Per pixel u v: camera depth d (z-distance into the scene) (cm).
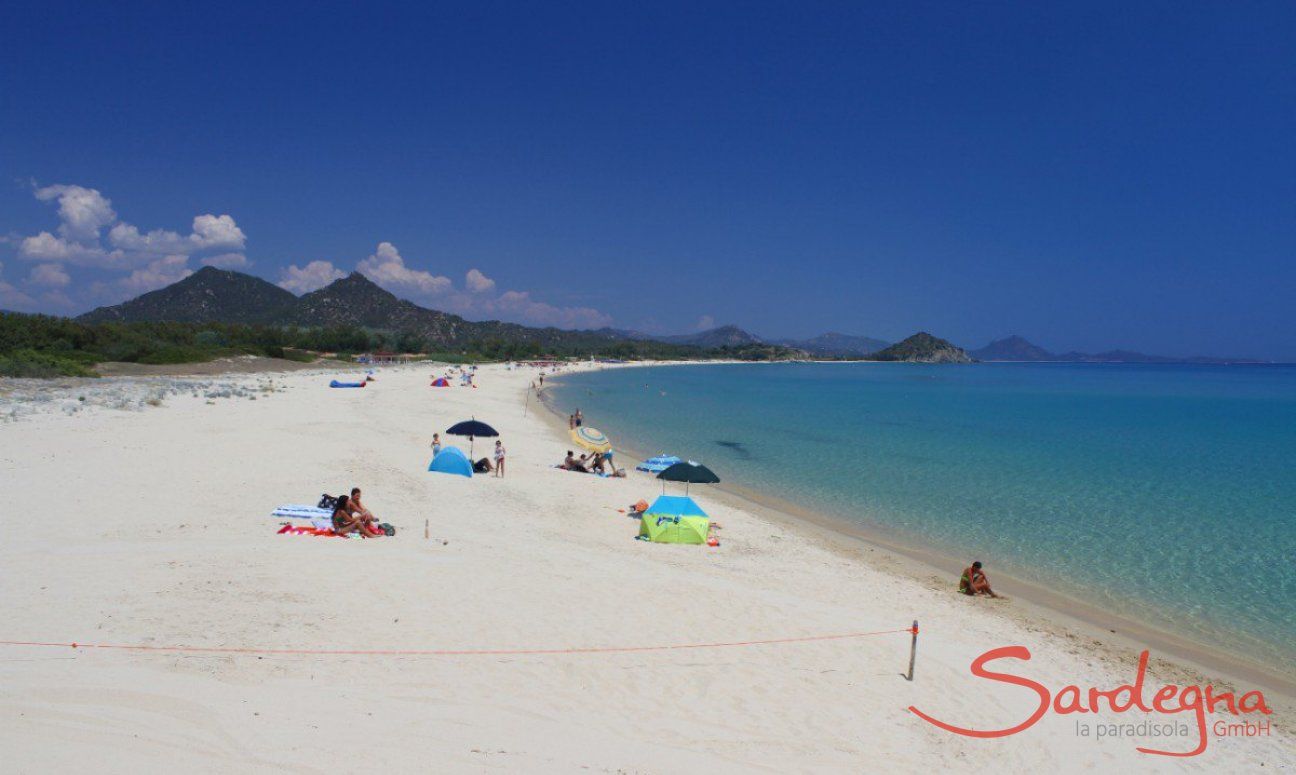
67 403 3338
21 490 1622
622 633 1059
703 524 1781
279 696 754
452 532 1595
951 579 1672
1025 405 7644
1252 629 1416
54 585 1038
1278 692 1141
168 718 682
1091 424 5478
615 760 710
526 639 1000
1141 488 2819
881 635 1182
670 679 924
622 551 1627
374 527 1507
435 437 2588
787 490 2739
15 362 5066
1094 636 1339
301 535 1416
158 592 1036
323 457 2344
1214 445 4184
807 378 15288
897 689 981
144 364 7125
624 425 4959
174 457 2164
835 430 4828
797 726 841
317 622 980
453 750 684
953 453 3753
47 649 818
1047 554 1911
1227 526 2217
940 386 12156
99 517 1442
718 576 1477
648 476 2855
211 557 1223
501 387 8119
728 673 962
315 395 5097
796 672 992
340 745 666
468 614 1071
